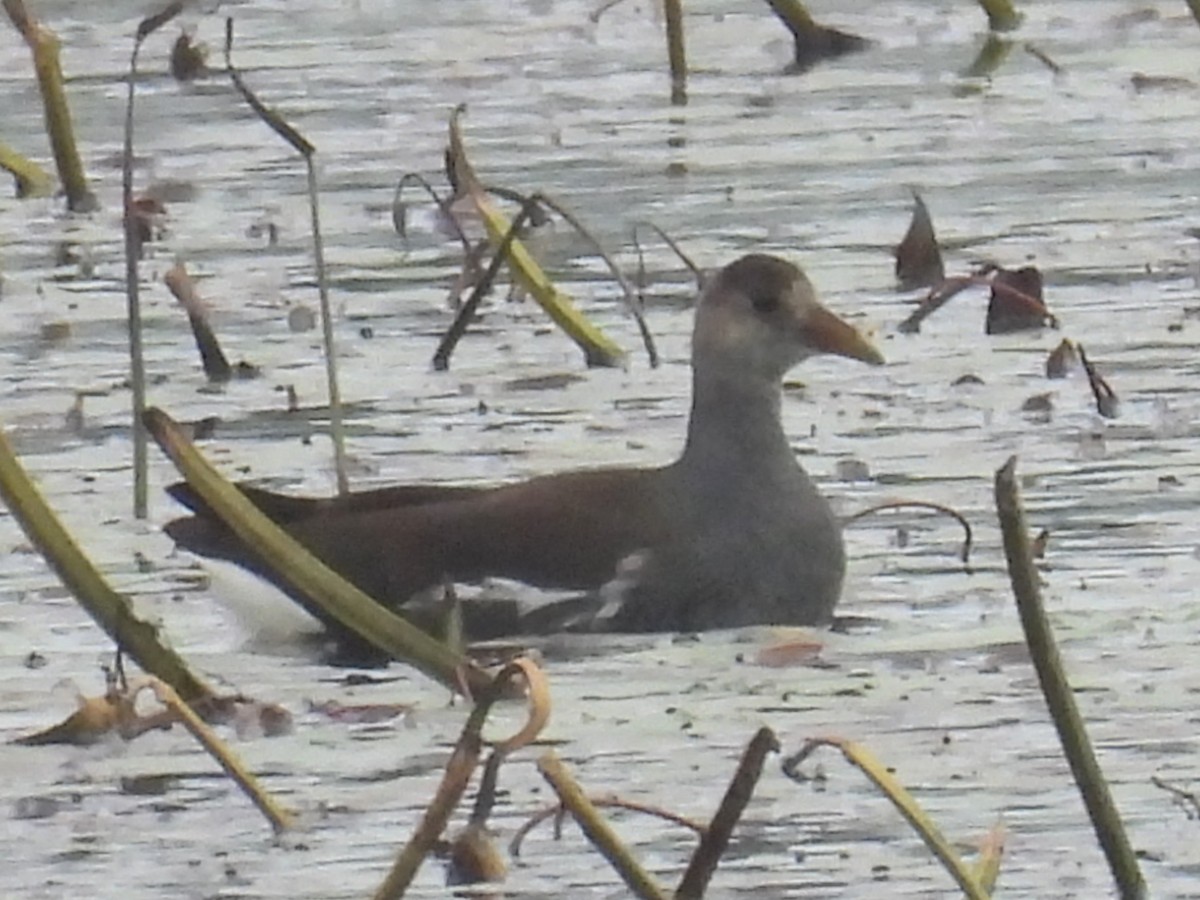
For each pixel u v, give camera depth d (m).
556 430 14.45
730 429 12.54
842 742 10.15
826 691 11.76
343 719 11.55
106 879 10.41
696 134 19.45
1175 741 11.22
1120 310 16.00
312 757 11.27
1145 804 10.77
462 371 15.25
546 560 12.42
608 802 10.16
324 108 20.00
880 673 11.91
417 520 12.49
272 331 15.95
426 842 9.85
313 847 10.59
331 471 13.97
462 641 12.41
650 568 12.44
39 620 12.45
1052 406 14.56
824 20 21.86
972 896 9.76
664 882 10.25
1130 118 19.58
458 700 11.68
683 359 15.41
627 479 12.67
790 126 19.58
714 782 10.99
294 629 12.14
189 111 19.95
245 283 16.73
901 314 16.05
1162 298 16.20
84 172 18.72
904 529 13.20
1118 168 18.58
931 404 14.64
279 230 17.64
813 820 10.70
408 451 14.19
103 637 12.29
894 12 22.05
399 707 11.62
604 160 18.94
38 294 16.62
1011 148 19.03
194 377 15.23
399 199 17.17
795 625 12.51
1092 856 10.44
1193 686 11.66
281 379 15.20
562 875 10.34
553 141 19.34
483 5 22.41
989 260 16.97
